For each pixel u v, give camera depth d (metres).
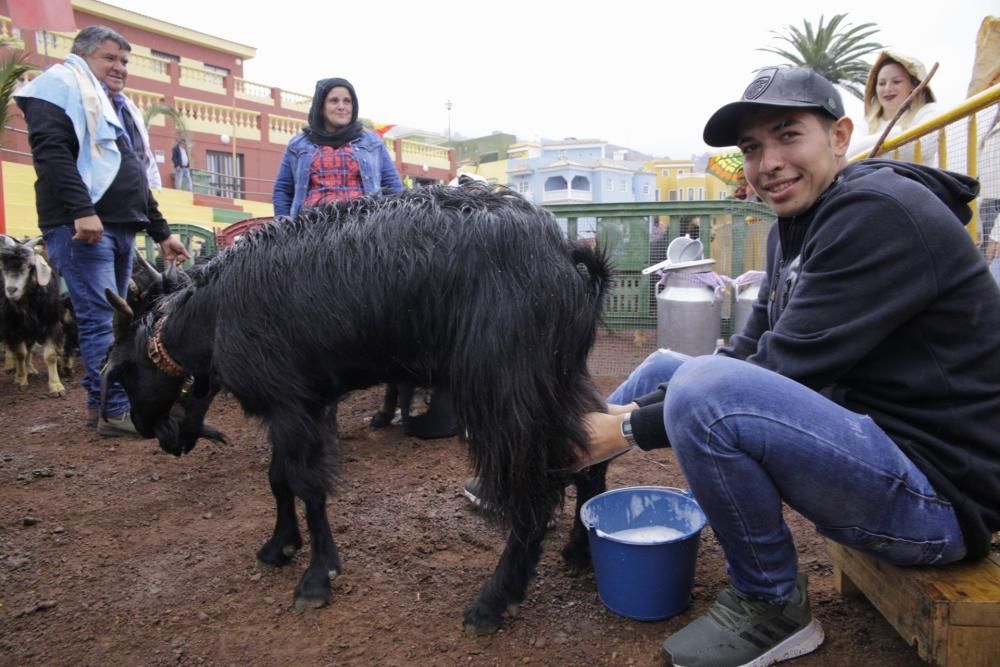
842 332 1.71
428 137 57.75
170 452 3.15
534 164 45.34
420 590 2.61
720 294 5.67
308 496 2.50
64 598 2.63
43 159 4.14
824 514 1.79
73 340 7.07
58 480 3.88
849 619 2.26
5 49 11.47
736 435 1.76
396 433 4.59
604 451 2.14
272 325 2.32
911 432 1.75
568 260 2.26
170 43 28.81
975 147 3.12
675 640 2.05
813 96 1.86
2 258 5.92
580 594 2.53
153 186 5.08
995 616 1.65
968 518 1.72
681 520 2.62
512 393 2.08
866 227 1.70
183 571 2.82
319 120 4.54
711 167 11.19
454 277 2.14
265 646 2.30
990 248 3.12
